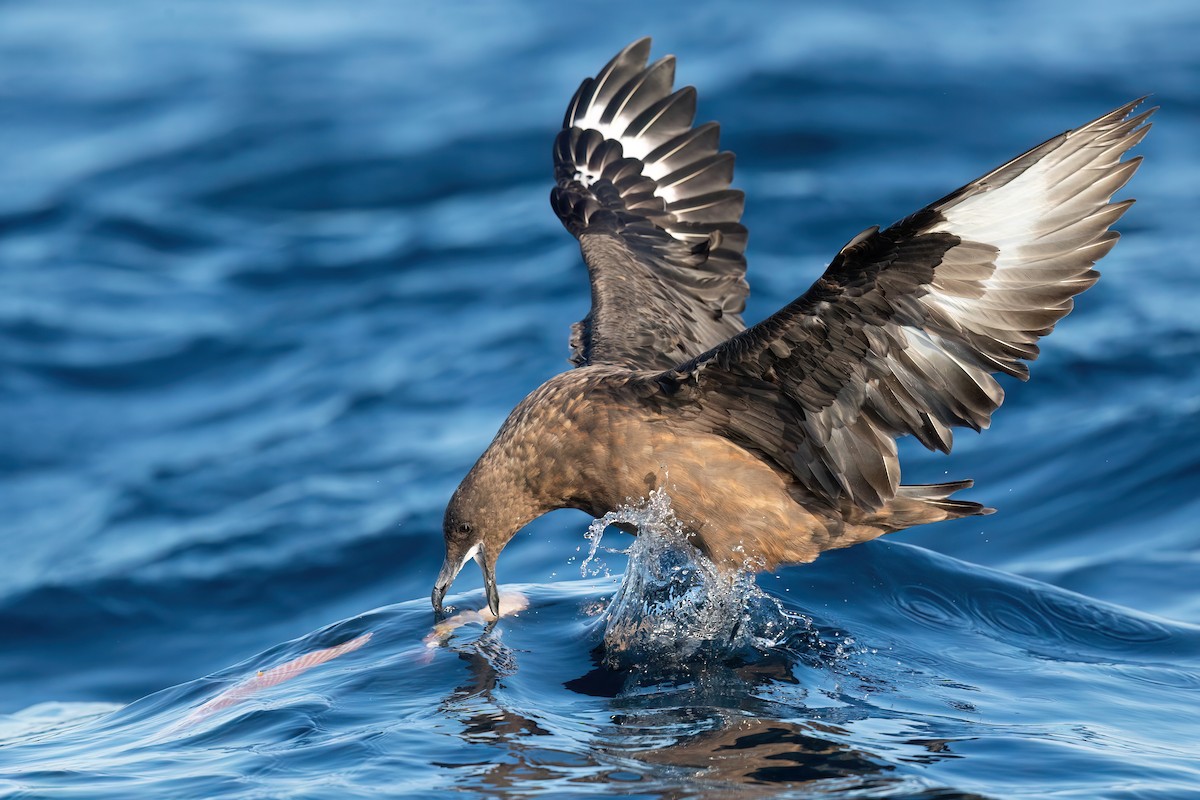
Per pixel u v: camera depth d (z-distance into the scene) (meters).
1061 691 9.78
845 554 12.01
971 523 14.62
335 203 24.91
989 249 8.79
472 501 11.01
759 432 10.45
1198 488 14.43
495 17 33.41
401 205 24.70
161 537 15.70
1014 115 25.78
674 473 10.64
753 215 22.53
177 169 26.08
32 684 13.18
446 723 9.05
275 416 18.38
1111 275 20.30
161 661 13.57
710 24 31.03
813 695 9.57
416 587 14.41
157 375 19.42
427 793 8.04
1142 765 8.40
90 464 17.50
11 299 21.17
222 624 14.17
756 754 8.50
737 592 10.88
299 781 8.31
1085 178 8.77
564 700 9.49
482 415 17.81
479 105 28.17
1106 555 13.52
